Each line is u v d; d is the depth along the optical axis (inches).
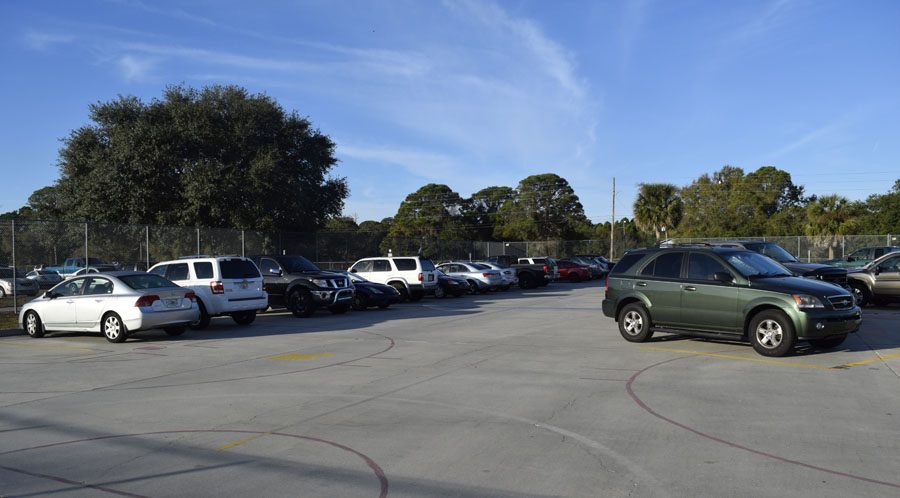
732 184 2753.4
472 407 298.4
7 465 224.8
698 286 459.8
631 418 276.8
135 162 1320.1
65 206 1418.6
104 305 543.2
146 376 387.5
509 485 200.2
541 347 481.4
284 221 1441.9
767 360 414.6
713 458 223.9
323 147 1603.1
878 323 596.1
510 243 1948.8
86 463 226.2
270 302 770.2
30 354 482.6
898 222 2108.8
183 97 1422.2
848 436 248.7
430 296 1072.8
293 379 371.2
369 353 466.0
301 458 228.4
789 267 695.7
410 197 3243.1
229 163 1389.0
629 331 501.7
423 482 203.5
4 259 777.6
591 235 3036.4
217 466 221.1
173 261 661.3
